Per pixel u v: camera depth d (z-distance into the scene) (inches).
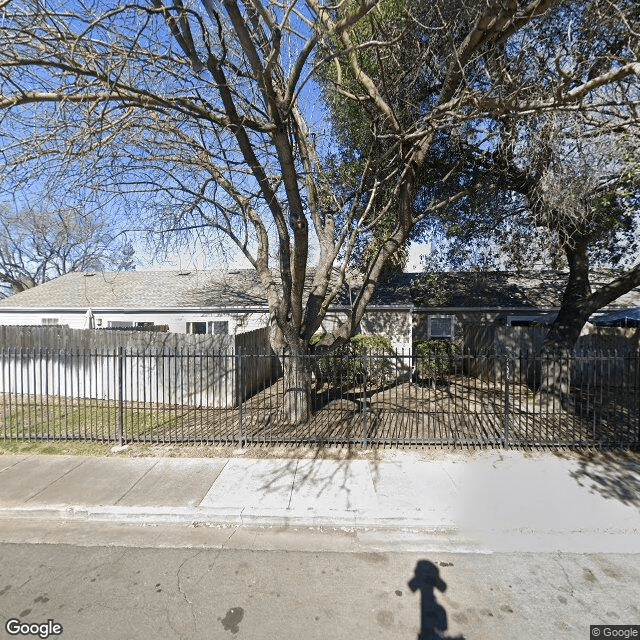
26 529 176.4
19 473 222.8
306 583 139.2
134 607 127.8
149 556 155.5
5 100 215.5
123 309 581.9
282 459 239.5
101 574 144.6
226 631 118.1
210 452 251.8
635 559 151.7
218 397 373.1
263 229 332.8
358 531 172.9
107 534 171.9
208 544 163.6
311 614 124.6
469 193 362.9
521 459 237.0
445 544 162.7
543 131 261.3
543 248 419.8
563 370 347.6
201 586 137.6
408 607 127.6
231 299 579.5
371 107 316.8
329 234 317.4
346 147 389.7
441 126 247.0
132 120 260.7
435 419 304.3
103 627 119.8
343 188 373.4
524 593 133.6
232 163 281.7
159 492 199.5
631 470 221.0
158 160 305.0
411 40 293.7
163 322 582.2
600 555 154.3
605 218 315.6
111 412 348.5
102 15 183.6
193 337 385.4
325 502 189.0
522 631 117.4
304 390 302.0
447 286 621.3
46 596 133.1
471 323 599.2
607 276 428.8
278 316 292.2
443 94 270.1
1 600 131.4
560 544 161.3
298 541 165.6
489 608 126.8
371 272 312.8
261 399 392.5
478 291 633.0
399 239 309.1
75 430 298.2
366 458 240.1
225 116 260.2
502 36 227.1
